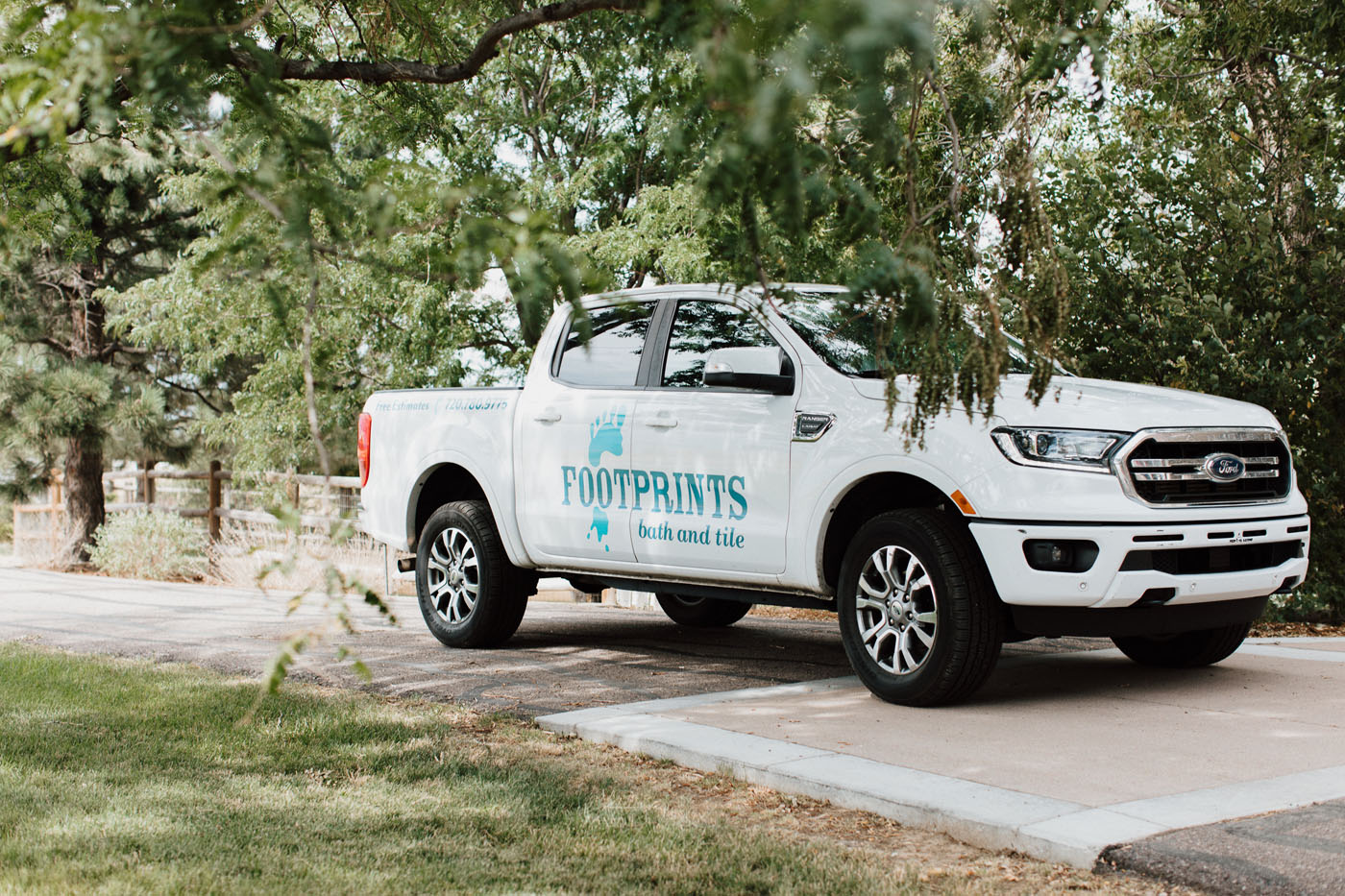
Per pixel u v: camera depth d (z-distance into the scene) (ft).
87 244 17.56
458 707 18.16
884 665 17.76
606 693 19.26
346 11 19.20
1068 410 16.53
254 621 30.12
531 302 7.42
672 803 13.08
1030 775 13.34
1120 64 30.71
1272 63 29.68
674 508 20.34
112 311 59.88
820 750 14.66
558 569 23.08
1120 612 16.29
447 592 24.91
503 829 11.93
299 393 47.34
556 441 22.39
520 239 7.38
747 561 19.26
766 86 6.15
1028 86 10.14
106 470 69.72
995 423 16.58
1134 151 30.71
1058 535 15.90
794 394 18.86
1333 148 29.22
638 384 21.39
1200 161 29.32
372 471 26.58
